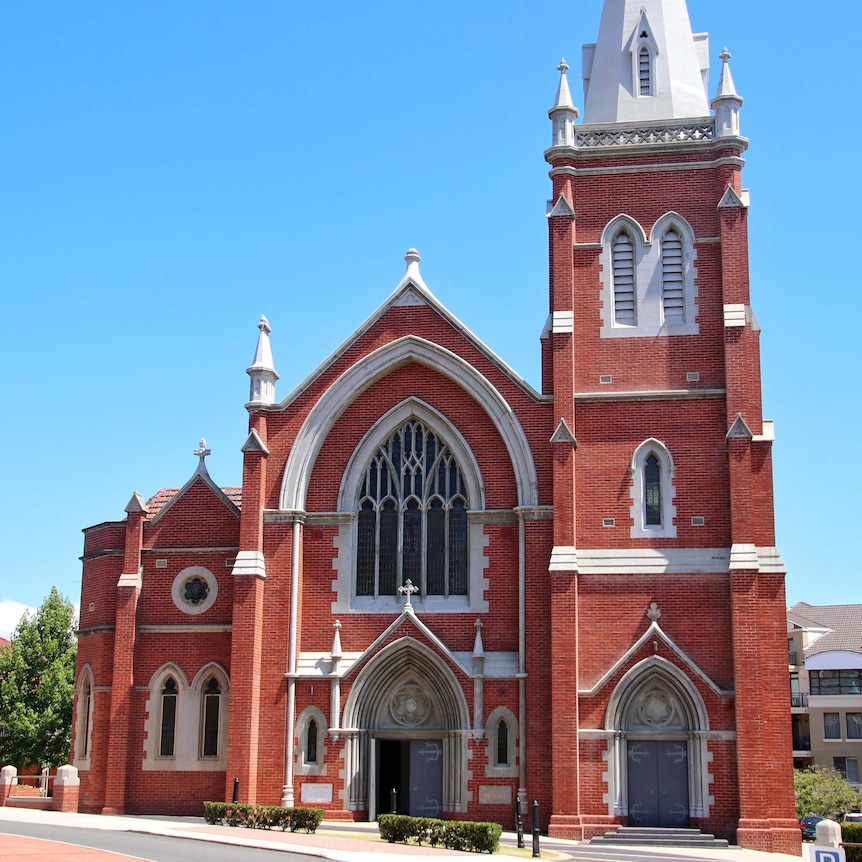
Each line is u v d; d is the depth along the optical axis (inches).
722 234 1583.4
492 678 1501.0
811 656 3555.6
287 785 1510.8
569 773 1427.2
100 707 1610.5
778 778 1413.6
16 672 2689.5
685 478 1528.1
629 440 1549.0
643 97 1707.7
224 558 1633.9
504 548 1550.2
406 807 1514.5
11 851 1011.3
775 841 1384.1
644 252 1615.4
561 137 1653.5
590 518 1529.3
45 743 2652.6
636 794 1449.3
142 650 1617.9
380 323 1642.5
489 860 1096.8
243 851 1101.1
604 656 1483.8
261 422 1630.2
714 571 1488.7
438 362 1610.5
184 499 1663.4
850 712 3452.3
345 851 1123.3
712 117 1637.6
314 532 1601.9
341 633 1562.5
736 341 1541.6
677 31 1753.2
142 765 1578.5
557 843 1371.8
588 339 1592.0
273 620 1567.4
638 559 1504.7
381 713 1540.4
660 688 1472.7
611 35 1756.9
